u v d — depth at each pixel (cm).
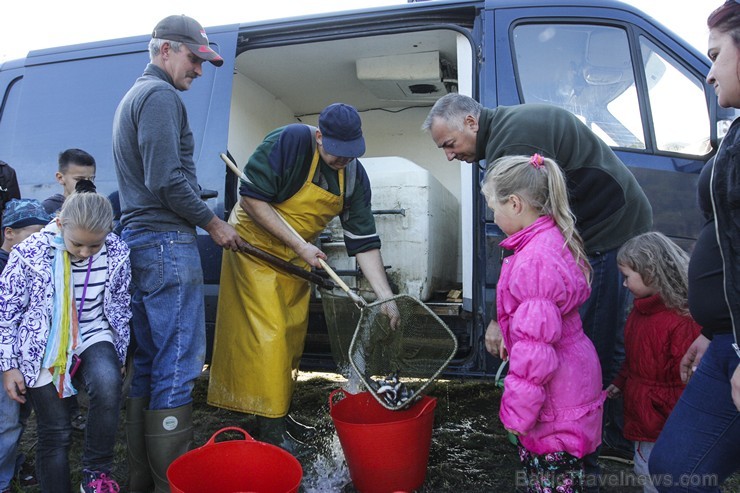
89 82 347
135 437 244
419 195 312
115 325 226
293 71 400
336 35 321
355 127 247
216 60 248
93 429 216
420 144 471
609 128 299
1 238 293
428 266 315
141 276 237
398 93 421
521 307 177
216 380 276
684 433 159
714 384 156
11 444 232
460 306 295
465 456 286
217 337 278
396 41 351
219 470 206
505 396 177
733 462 157
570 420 181
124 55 347
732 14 148
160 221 236
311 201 264
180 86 252
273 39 331
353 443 223
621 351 279
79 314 220
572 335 188
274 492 205
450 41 351
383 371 254
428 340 245
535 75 299
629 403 227
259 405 261
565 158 233
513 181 188
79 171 303
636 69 299
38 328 209
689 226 291
